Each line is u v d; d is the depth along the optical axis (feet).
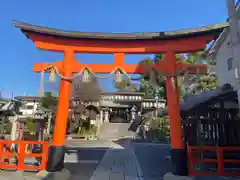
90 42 22.76
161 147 53.57
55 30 21.71
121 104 100.58
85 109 76.38
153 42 22.40
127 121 105.29
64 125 21.86
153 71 21.58
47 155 22.22
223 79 40.96
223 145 27.68
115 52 22.80
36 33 22.24
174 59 21.91
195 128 27.96
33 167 22.18
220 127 29.84
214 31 20.86
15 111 32.94
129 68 22.31
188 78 22.71
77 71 22.50
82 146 54.13
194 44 21.58
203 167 24.66
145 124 78.43
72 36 22.08
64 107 21.89
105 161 33.09
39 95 21.86
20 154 22.58
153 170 26.81
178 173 20.18
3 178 20.51
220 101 26.43
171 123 20.95
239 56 21.26
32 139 40.24
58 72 21.86
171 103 21.24
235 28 21.79
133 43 22.58
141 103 91.81
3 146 24.85
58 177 20.63
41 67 22.65
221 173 20.18
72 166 28.81
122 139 72.84
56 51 23.02
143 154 41.14
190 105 28.12
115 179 22.33
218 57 43.37
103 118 100.58
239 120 27.99
